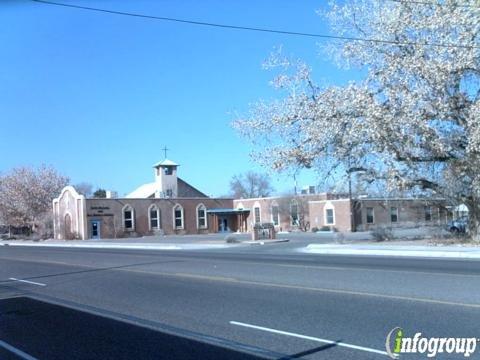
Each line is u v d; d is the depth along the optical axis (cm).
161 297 1259
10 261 2659
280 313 1002
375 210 6097
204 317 999
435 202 3328
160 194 7856
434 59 2505
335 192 3584
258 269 1800
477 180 2655
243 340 813
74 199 6206
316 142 2930
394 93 2605
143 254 2895
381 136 2639
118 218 6312
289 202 6475
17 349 814
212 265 2016
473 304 1012
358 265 1848
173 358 732
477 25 2433
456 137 2608
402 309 987
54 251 3584
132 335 880
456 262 1920
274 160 3030
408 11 2650
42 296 1375
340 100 2795
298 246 3331
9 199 7806
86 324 988
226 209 7106
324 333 832
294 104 2973
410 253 2400
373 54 2756
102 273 1858
